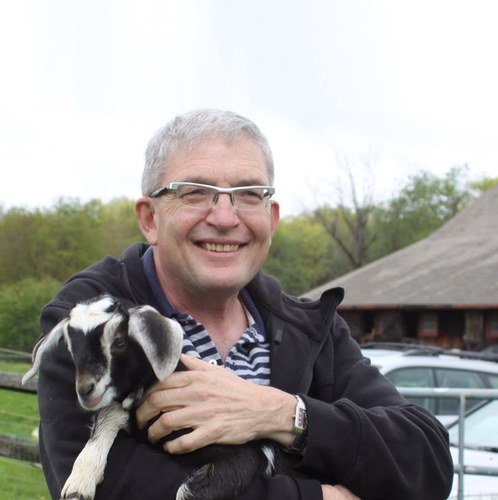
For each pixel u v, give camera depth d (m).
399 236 57.69
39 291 34.34
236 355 3.57
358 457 3.24
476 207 36.59
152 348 2.86
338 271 61.84
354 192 56.25
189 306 3.56
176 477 2.96
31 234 58.69
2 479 7.61
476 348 27.50
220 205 3.39
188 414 3.02
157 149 3.52
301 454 3.22
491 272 28.66
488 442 7.31
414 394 6.11
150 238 3.61
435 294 28.12
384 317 30.42
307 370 3.60
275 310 3.70
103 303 3.03
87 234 59.50
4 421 8.77
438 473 3.49
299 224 68.12
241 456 3.08
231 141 3.45
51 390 3.12
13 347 33.31
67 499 2.80
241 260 3.48
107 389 2.95
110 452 2.96
